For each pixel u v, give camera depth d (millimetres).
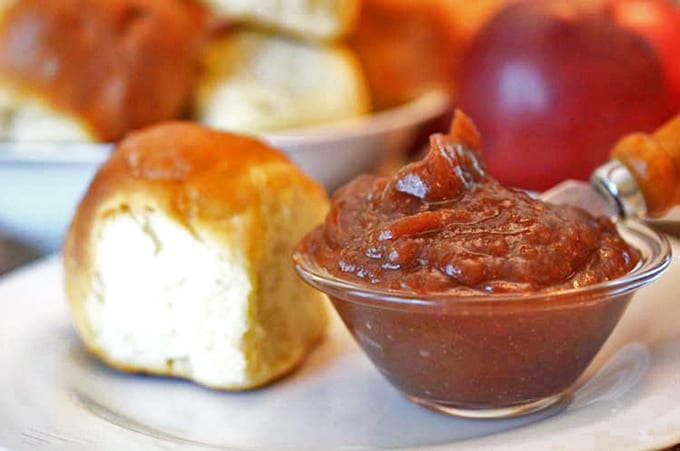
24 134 438
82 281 338
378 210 302
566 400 303
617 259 295
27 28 431
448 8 512
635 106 419
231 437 305
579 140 425
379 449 295
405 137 471
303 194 352
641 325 323
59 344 346
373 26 494
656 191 320
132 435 294
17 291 369
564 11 426
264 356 327
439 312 280
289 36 470
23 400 311
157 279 331
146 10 445
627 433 271
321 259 307
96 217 335
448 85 500
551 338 286
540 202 302
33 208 432
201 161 334
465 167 302
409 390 307
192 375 333
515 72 430
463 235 288
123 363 337
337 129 442
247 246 324
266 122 447
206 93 455
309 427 307
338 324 360
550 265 283
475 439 285
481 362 289
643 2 430
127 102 433
